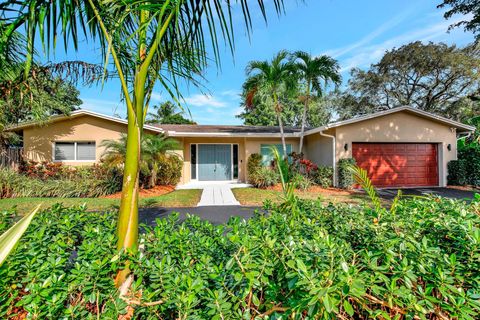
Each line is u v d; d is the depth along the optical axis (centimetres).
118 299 154
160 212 754
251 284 145
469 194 1041
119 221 208
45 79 590
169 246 217
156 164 1133
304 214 283
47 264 166
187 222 281
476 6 1245
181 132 1312
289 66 1155
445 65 2133
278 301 151
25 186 971
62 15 213
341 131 1206
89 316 145
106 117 1232
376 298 144
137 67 225
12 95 472
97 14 210
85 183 1004
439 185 1280
